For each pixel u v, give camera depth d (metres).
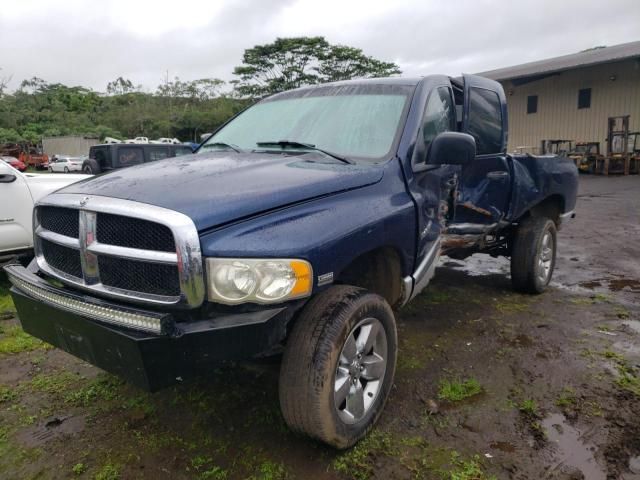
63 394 3.43
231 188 2.56
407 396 3.33
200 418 3.10
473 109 4.49
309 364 2.47
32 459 2.75
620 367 3.70
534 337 4.26
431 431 2.95
